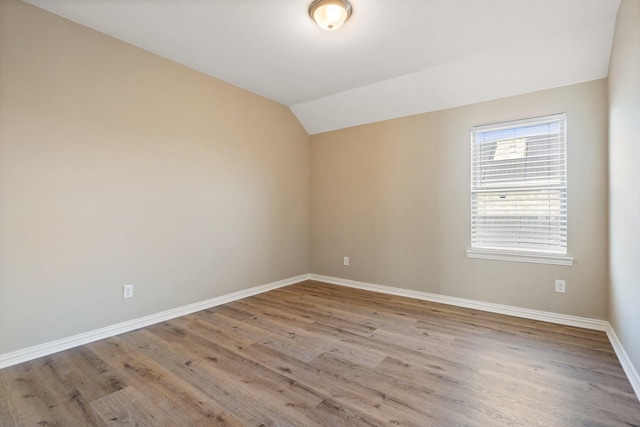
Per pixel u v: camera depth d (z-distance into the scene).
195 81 3.16
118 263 2.61
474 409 1.62
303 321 2.92
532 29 2.40
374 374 1.97
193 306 3.17
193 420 1.54
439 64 3.01
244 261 3.71
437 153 3.51
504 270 3.12
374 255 4.02
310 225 4.69
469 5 2.12
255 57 2.88
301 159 4.54
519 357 2.19
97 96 2.47
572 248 2.79
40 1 2.10
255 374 1.97
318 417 1.56
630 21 1.88
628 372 1.93
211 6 2.15
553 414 1.58
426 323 2.86
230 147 3.53
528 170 3.00
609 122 2.52
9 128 2.06
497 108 3.13
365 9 2.15
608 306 2.61
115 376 1.94
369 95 3.67
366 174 4.07
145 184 2.78
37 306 2.19
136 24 2.37
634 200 1.82
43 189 2.20
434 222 3.54
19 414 1.58
